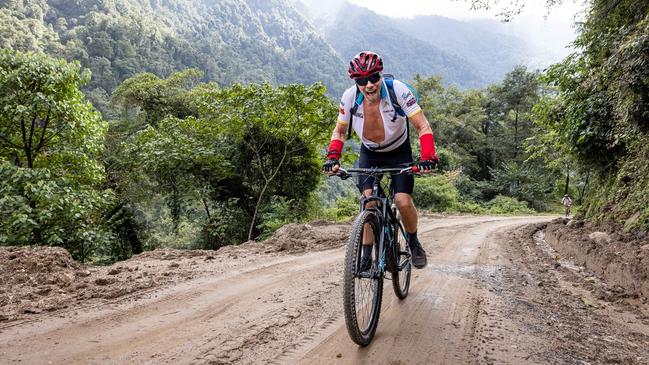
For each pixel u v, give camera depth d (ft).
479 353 9.22
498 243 31.73
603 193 35.12
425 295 14.01
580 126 34.50
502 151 153.38
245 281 15.12
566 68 34.06
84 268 16.16
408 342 9.66
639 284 16.34
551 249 30.89
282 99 45.96
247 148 54.39
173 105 70.49
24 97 30.96
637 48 20.38
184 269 16.76
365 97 9.99
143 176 52.06
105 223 46.52
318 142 51.24
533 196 126.82
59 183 30.86
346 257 8.66
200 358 8.41
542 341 10.23
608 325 12.50
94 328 9.93
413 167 9.43
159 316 10.98
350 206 63.00
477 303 13.35
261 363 8.27
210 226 53.21
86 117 34.04
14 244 27.22
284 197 53.47
